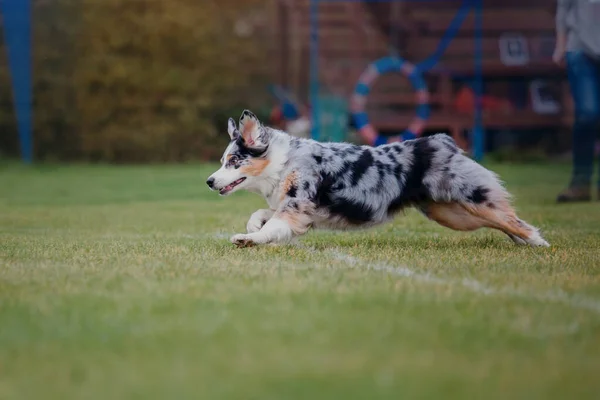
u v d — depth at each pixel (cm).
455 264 768
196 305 582
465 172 894
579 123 1476
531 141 2606
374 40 2453
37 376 443
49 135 2683
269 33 2748
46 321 545
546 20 2370
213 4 2723
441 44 2350
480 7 2361
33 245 932
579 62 1458
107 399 409
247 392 415
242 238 864
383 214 911
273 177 906
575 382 430
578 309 578
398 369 448
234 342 494
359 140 2467
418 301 594
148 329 523
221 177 898
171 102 2661
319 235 1043
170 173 2300
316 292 622
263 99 2753
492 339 502
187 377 437
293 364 455
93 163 2694
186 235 1074
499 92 2509
